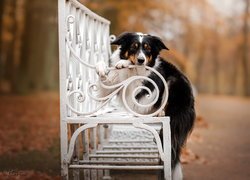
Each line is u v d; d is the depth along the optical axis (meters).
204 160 7.34
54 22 18.70
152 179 5.89
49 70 24.77
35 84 23.62
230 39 36.00
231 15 30.98
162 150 4.61
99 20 6.27
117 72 5.22
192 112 5.44
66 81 4.77
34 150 7.77
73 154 4.97
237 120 13.91
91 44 5.83
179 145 5.30
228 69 44.19
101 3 15.30
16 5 23.53
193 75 39.44
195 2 21.00
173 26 17.72
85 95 5.33
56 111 14.44
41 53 23.52
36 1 20.81
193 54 36.84
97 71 4.79
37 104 17.02
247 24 32.66
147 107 5.11
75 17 5.18
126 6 16.55
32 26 22.36
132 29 16.95
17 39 25.11
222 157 7.65
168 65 5.62
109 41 7.00
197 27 24.25
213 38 30.83
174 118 5.32
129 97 5.29
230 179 6.07
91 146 5.75
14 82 24.12
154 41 5.50
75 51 5.11
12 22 23.77
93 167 4.70
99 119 4.68
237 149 8.45
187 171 6.53
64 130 4.74
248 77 37.81
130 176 6.07
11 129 10.39
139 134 6.46
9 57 24.34
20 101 18.33
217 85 43.97
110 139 6.46
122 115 4.83
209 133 10.47
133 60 5.33
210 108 18.91
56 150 7.55
